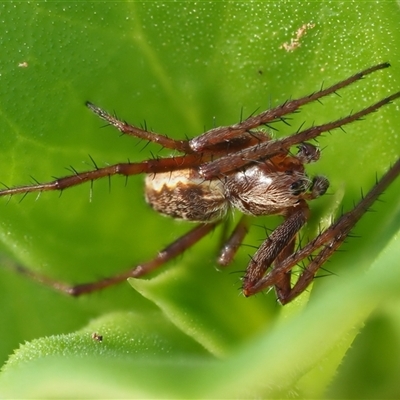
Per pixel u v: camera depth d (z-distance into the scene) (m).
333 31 0.07
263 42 0.07
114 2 0.07
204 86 0.07
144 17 0.07
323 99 0.07
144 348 0.07
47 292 0.07
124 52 0.07
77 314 0.07
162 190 0.07
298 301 0.07
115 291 0.07
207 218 0.08
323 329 0.06
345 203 0.07
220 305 0.07
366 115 0.07
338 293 0.06
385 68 0.07
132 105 0.07
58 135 0.07
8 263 0.07
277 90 0.07
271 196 0.07
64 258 0.07
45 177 0.07
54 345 0.07
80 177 0.07
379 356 0.07
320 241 0.07
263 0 0.07
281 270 0.07
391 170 0.07
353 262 0.07
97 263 0.07
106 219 0.07
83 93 0.07
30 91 0.07
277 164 0.08
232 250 0.07
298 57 0.07
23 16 0.07
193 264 0.07
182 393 0.06
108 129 0.07
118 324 0.07
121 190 0.07
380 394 0.07
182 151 0.07
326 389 0.07
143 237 0.07
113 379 0.06
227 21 0.07
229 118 0.07
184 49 0.07
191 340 0.07
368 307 0.06
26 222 0.07
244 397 0.06
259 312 0.07
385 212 0.07
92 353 0.07
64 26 0.07
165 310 0.07
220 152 0.07
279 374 0.06
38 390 0.06
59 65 0.07
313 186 0.07
